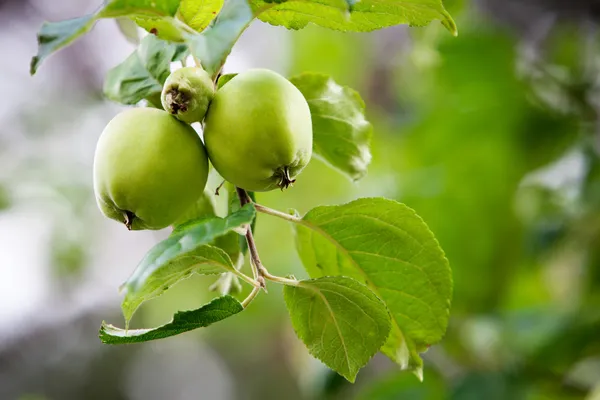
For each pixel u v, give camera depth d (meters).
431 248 0.69
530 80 1.11
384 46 1.57
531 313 1.03
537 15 1.25
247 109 0.65
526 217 1.11
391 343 0.71
